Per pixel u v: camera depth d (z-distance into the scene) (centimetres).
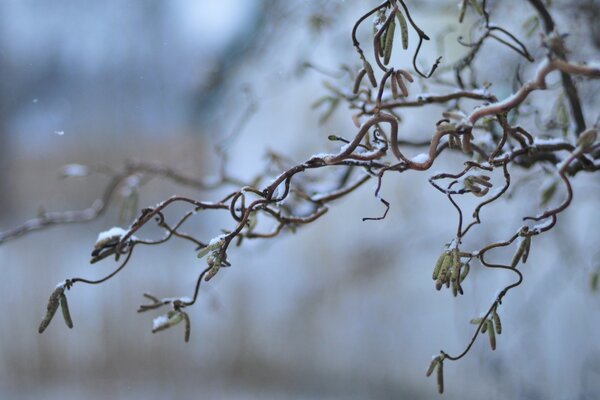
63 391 740
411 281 718
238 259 779
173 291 759
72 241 823
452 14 388
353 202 718
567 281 511
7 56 1056
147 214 179
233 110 527
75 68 1034
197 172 648
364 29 408
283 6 459
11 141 1038
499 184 424
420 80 245
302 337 762
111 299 757
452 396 659
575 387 547
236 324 764
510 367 536
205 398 741
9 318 749
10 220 1027
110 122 975
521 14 327
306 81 609
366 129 159
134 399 736
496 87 338
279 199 170
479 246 483
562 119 244
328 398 734
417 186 623
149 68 941
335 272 743
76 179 977
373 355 738
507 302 561
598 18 315
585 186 429
